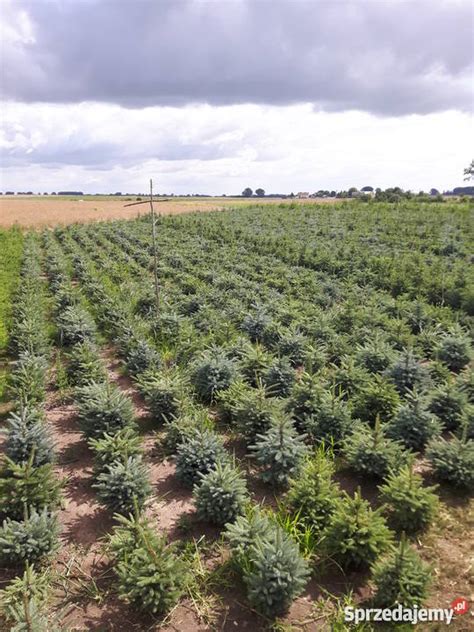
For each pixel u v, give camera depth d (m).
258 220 51.16
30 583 5.37
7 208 74.44
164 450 8.59
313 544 6.16
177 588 5.32
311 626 5.25
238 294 18.73
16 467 6.45
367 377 10.10
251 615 5.40
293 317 15.30
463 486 7.57
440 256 26.83
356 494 5.89
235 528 5.77
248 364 10.97
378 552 5.71
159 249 30.55
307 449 8.30
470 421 8.63
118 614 5.43
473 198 73.94
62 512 7.12
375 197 76.75
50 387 11.58
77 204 87.44
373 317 14.52
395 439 8.34
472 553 6.23
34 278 21.98
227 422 9.73
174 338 13.82
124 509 6.63
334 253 28.03
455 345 12.12
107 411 8.31
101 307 17.05
